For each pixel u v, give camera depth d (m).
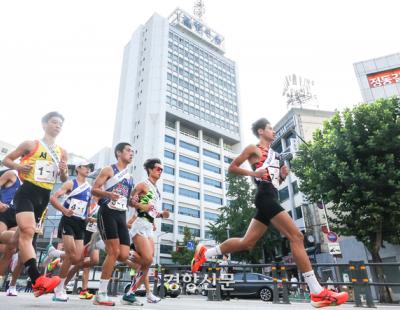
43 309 2.52
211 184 59.31
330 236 14.92
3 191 5.14
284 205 30.53
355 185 15.19
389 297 13.86
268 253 29.00
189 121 59.81
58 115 3.85
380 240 15.27
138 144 54.72
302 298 12.42
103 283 3.96
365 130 16.03
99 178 4.18
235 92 74.12
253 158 3.47
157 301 5.72
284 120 31.23
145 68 62.22
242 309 4.71
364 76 22.92
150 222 4.95
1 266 4.11
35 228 3.30
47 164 3.59
